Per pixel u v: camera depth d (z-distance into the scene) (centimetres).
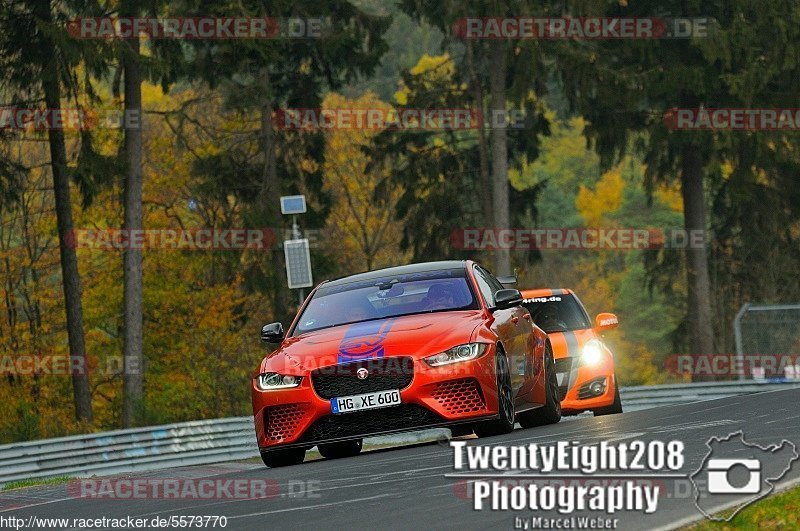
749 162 12231
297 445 3281
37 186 13338
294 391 3269
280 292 11662
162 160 13788
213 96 11288
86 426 7869
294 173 12106
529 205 12900
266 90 10906
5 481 5506
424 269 3731
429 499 2120
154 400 10050
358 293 3656
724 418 3341
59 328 13388
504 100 12094
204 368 10219
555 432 3253
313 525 1956
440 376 3212
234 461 6162
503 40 12044
